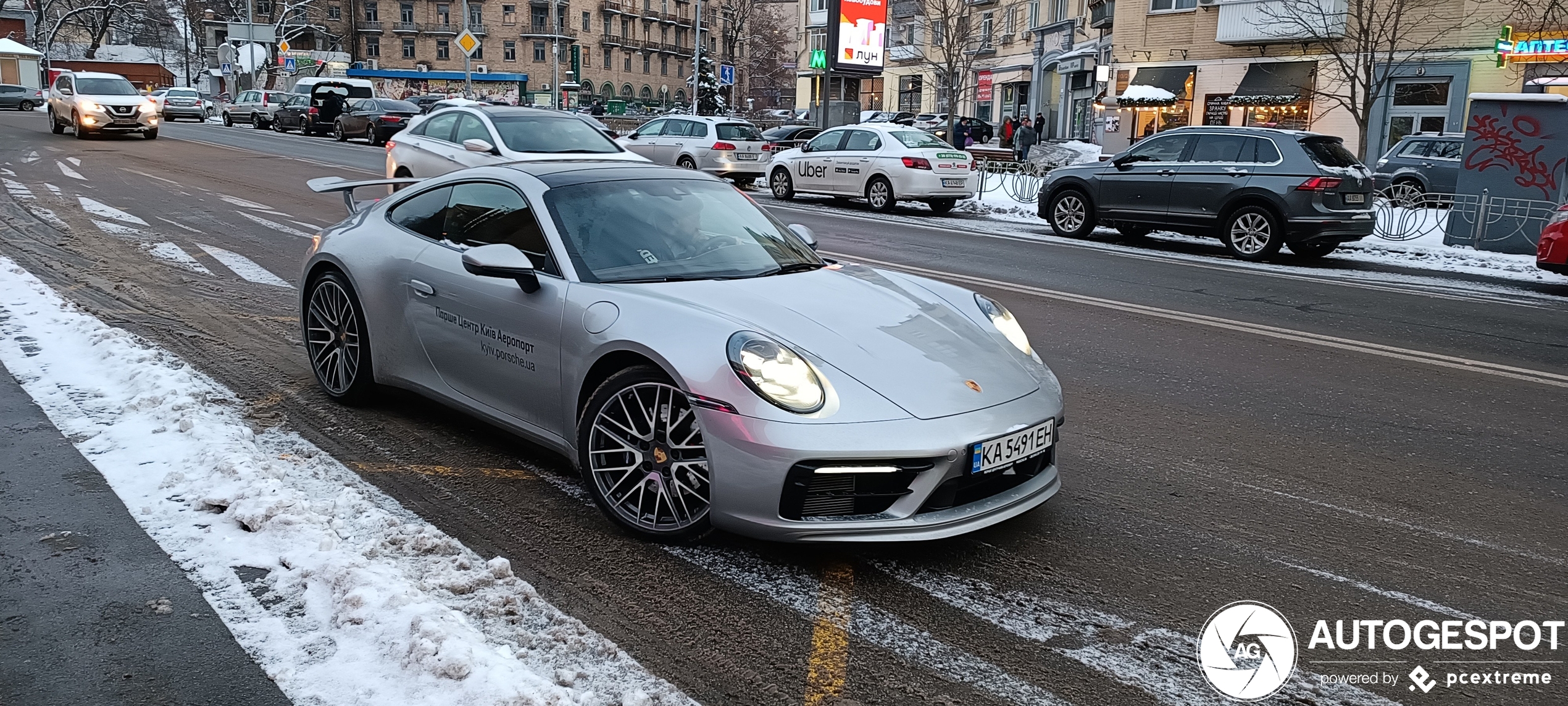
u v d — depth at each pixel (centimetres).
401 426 475
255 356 592
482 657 264
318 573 309
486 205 446
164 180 1602
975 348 378
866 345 352
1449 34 2477
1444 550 376
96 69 7506
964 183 1834
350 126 3206
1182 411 559
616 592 322
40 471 387
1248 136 1316
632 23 10394
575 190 432
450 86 9294
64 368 525
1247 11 2777
